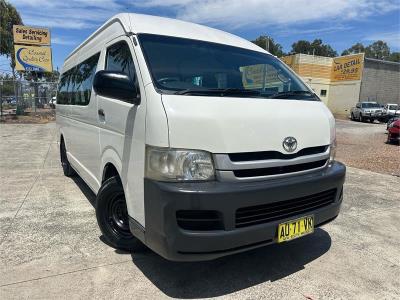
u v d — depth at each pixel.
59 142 7.36
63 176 7.27
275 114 3.24
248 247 2.97
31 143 12.08
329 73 43.16
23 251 3.85
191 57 3.61
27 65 25.78
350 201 6.06
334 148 3.79
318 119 3.56
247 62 3.97
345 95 41.41
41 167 8.15
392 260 3.95
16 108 23.88
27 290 3.13
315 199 3.42
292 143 3.22
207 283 3.34
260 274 3.54
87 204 5.48
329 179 3.43
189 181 2.82
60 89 7.28
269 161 3.07
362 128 24.44
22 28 25.33
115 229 3.91
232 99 3.19
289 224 3.16
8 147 11.09
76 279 3.33
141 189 3.06
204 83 3.44
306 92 4.02
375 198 6.30
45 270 3.47
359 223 5.04
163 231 2.82
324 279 3.50
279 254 3.99
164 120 2.84
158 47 3.52
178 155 2.81
